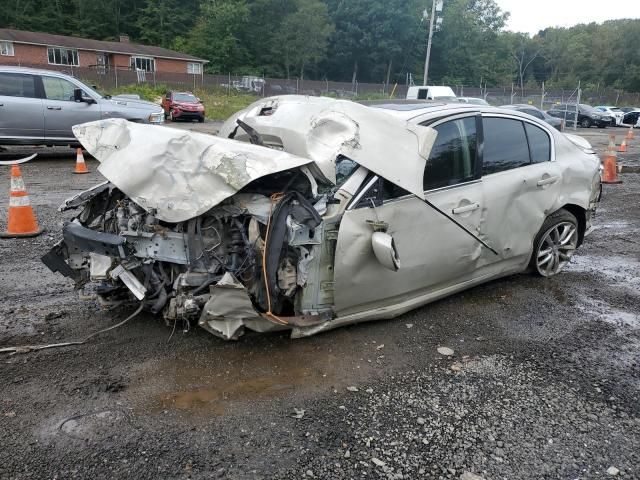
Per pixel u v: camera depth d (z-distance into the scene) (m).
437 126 4.13
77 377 3.27
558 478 2.59
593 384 3.43
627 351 3.91
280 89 43.91
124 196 3.88
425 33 66.62
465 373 3.51
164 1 62.88
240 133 4.57
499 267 4.75
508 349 3.87
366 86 45.34
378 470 2.59
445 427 2.94
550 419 3.04
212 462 2.60
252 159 3.28
